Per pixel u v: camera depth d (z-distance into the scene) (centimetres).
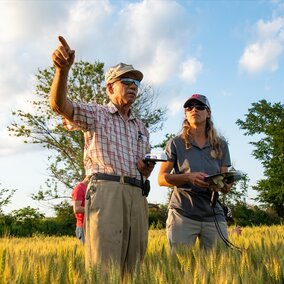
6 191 2952
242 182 3709
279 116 6256
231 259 410
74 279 326
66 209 3181
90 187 407
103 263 382
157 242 762
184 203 506
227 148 532
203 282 329
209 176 471
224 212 529
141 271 337
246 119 6338
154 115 3581
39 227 2794
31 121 3375
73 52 355
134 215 416
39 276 328
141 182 423
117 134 418
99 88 3525
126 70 421
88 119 408
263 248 498
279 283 360
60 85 369
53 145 3441
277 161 5741
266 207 5759
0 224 2669
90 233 400
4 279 316
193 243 500
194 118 511
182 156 519
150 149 455
